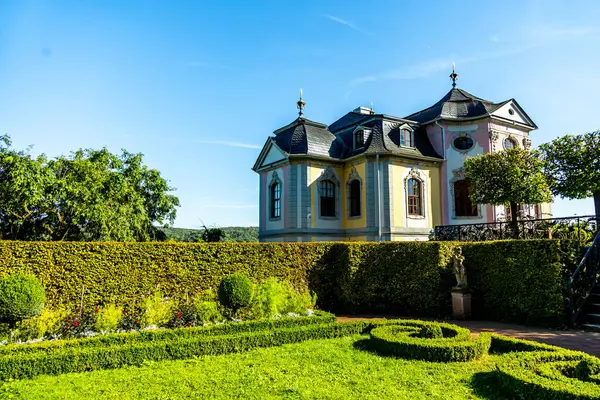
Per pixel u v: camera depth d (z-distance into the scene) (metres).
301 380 6.32
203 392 5.80
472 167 18.28
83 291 10.42
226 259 12.91
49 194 18.11
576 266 11.02
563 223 14.48
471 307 12.54
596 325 10.30
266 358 7.64
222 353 8.08
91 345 7.95
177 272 12.10
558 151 17.81
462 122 22.91
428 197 22.39
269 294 11.16
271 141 23.58
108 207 19.59
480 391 5.83
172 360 7.62
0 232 17.98
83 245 10.93
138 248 11.65
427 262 13.24
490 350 8.00
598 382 5.45
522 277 11.51
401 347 7.71
